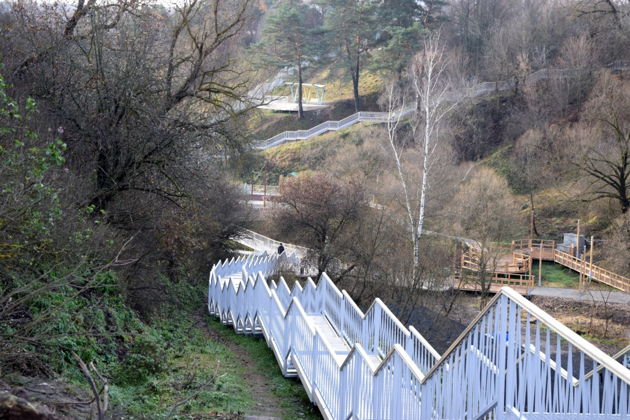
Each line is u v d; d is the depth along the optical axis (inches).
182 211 678.5
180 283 1008.2
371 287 1116.5
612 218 1754.4
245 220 1466.5
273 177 2400.3
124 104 606.9
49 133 503.8
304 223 1409.9
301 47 2856.8
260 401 438.0
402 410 297.7
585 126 1919.3
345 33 2815.0
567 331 182.2
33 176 317.7
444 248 1390.3
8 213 314.2
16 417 201.0
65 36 610.9
